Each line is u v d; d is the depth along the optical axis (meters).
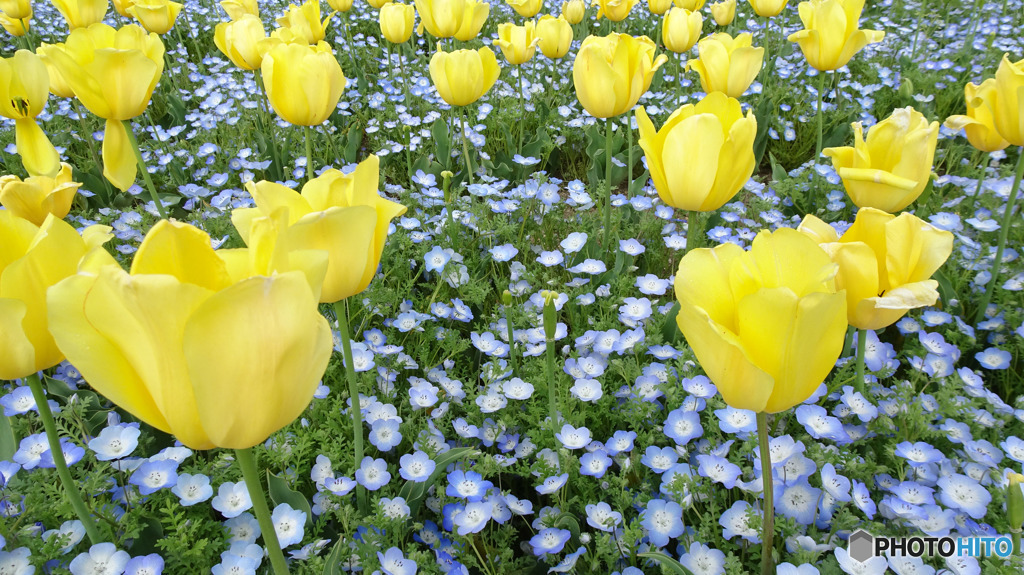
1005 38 1.42
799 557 0.35
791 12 1.66
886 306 0.32
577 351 0.57
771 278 0.24
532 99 1.17
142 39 0.60
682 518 0.43
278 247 0.17
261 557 0.38
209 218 0.80
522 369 0.55
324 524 0.42
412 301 0.65
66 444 0.44
